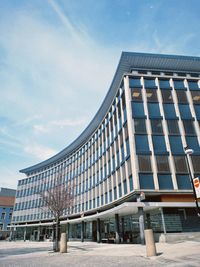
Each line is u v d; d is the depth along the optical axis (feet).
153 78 93.20
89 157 132.98
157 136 80.18
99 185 112.27
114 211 76.18
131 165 76.13
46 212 151.84
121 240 82.94
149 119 82.84
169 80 93.50
